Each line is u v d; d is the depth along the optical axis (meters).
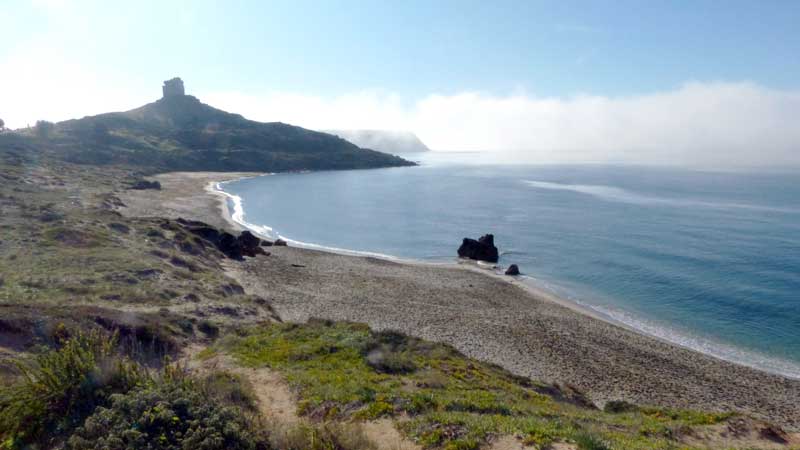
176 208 81.88
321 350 18.05
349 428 9.45
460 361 20.05
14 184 70.06
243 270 43.84
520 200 109.81
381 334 22.31
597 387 23.94
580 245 61.69
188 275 32.84
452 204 104.19
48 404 8.80
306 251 57.34
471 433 9.42
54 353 9.92
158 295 25.53
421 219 85.31
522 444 9.07
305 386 12.95
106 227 45.03
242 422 8.68
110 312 19.05
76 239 36.78
